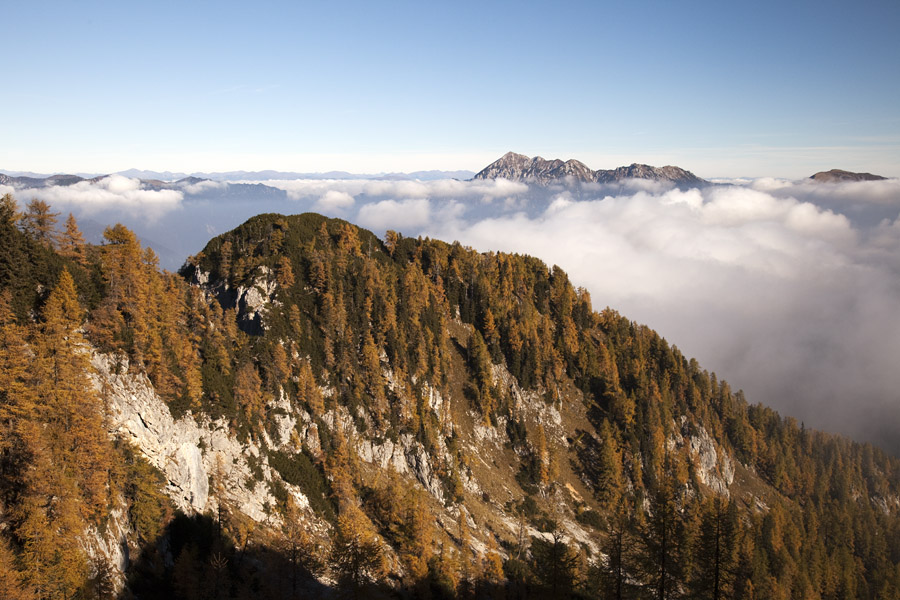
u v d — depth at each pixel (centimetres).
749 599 10650
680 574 4831
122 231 8869
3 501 5112
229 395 9344
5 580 4397
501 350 17975
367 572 8181
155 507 6825
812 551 16700
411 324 15450
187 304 10288
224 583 6731
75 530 5372
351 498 10344
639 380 19812
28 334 6297
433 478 12775
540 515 14250
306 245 15112
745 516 19112
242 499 8631
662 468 17550
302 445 10850
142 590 6116
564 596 5831
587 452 16762
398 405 13500
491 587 9706
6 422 5428
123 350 7519
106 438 6391
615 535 5144
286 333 12688
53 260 7538
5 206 7131
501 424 16262
